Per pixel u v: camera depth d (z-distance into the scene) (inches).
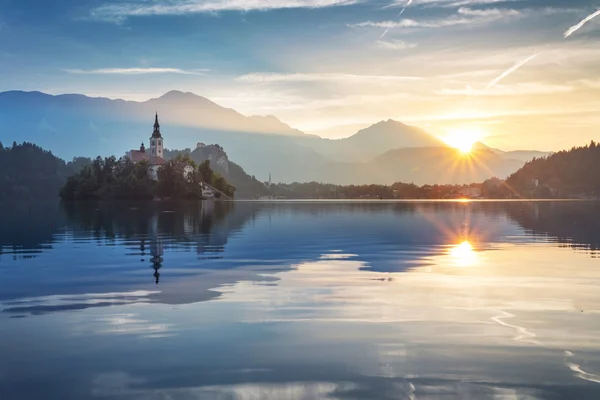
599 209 5167.3
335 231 2225.6
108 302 786.2
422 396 447.2
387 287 892.0
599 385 465.4
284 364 520.4
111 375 496.4
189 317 693.9
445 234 2034.9
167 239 1857.8
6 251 1482.5
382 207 6156.5
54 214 4163.4
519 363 517.3
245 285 916.0
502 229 2305.6
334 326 647.1
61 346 578.2
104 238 1905.8
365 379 483.2
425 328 635.5
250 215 3927.2
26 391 463.5
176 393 457.4
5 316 705.6
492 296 813.2
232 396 450.6
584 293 831.7
